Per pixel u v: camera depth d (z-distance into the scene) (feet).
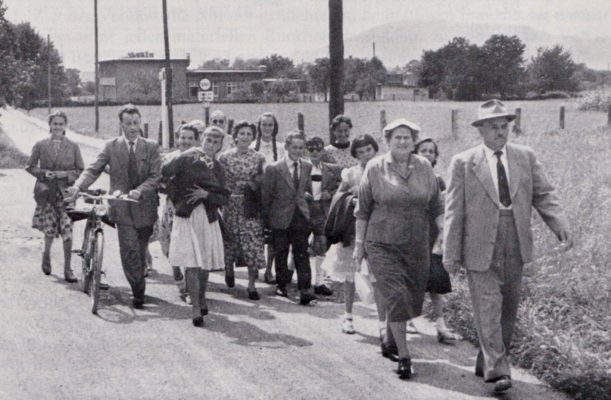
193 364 20.49
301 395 18.28
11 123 189.78
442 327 22.82
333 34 39.52
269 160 31.91
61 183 30.63
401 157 19.79
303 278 27.32
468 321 23.29
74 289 29.07
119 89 324.39
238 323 24.71
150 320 24.91
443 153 58.65
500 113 18.22
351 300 23.82
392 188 19.57
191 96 331.57
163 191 28.94
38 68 104.42
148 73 320.50
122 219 26.27
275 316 25.67
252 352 21.62
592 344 20.65
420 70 372.58
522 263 18.63
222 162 28.40
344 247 23.77
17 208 50.42
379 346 22.39
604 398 17.66
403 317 19.56
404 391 18.61
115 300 27.58
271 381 19.24
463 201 18.71
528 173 18.58
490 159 18.51
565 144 54.80
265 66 368.07
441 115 152.87
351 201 23.39
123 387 18.71
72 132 161.58
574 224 28.71
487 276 18.48
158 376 19.52
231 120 56.59
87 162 89.56
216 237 25.18
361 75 354.33
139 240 27.09
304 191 27.73
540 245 27.12
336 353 21.66
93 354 21.26
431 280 22.21
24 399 17.87
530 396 18.26
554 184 34.76
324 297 28.58
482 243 18.29
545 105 174.60
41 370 19.89
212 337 23.06
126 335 23.12
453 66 357.20
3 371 19.79
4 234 40.29
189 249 24.18
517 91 359.05
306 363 20.71
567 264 25.71
